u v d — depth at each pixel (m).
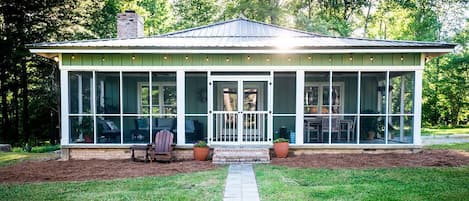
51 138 19.45
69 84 10.69
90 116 10.73
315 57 10.67
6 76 18.61
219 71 10.79
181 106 10.73
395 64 10.60
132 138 10.94
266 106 12.80
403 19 28.05
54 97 18.66
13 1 17.00
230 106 12.79
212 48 10.22
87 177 7.99
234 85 12.79
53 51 10.17
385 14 29.23
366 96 12.91
